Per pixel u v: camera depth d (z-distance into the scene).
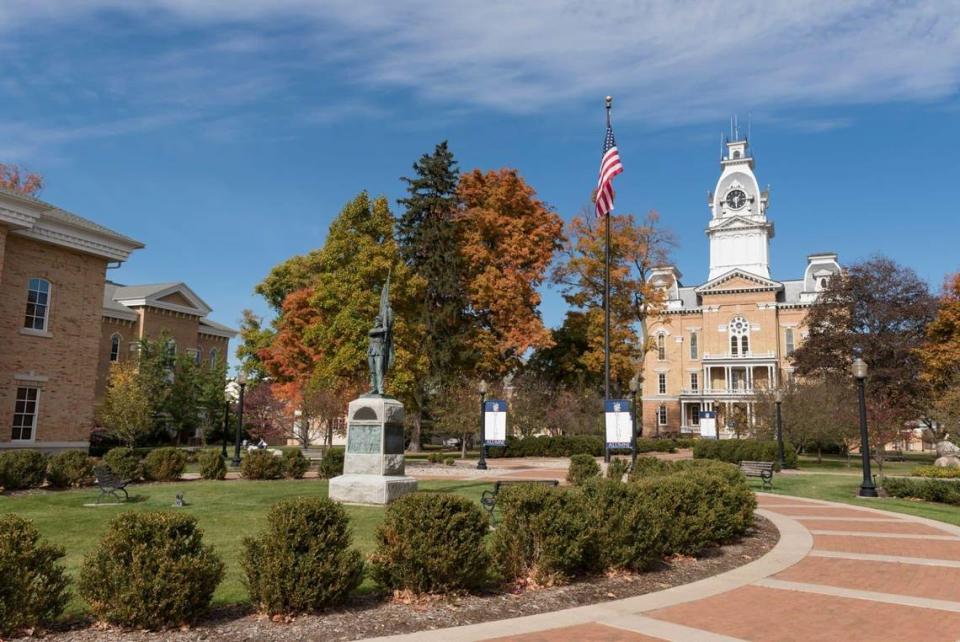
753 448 35.75
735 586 9.32
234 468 30.22
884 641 6.93
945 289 48.81
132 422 38.59
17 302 26.59
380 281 34.47
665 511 11.02
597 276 46.72
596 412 47.38
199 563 7.11
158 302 55.19
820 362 45.22
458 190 45.12
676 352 82.19
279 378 46.81
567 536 9.12
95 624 7.03
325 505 7.91
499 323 42.88
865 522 15.66
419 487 21.59
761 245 82.00
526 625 7.30
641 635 7.01
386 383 33.69
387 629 7.06
